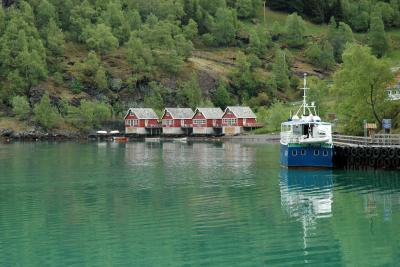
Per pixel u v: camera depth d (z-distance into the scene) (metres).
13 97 194.38
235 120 193.25
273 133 175.25
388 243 39.06
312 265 34.91
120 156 107.69
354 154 73.00
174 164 89.56
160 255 37.06
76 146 144.38
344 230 42.50
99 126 198.75
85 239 40.88
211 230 42.84
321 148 74.06
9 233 42.69
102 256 37.03
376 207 50.12
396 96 100.00
